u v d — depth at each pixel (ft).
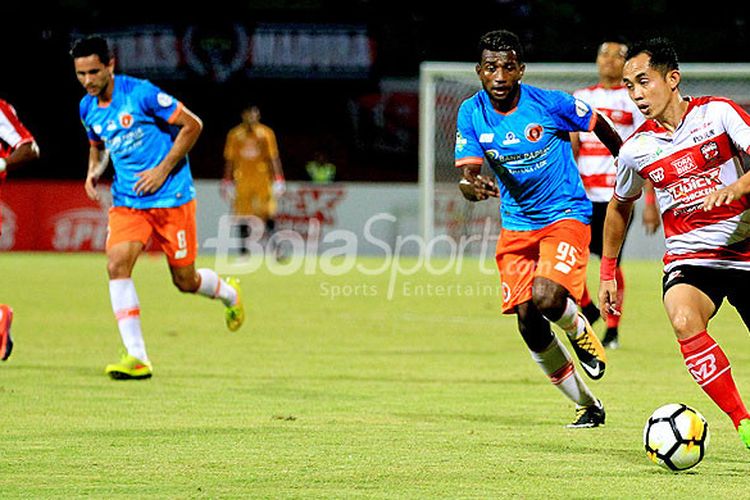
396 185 298.97
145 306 176.96
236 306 120.37
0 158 99.35
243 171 275.18
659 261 280.92
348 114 360.48
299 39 349.82
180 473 63.31
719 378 63.57
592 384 102.12
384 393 95.86
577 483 60.90
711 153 64.59
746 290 65.87
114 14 354.54
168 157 104.37
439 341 136.26
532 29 346.33
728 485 60.39
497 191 78.23
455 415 84.64
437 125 214.48
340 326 152.05
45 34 354.54
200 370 110.01
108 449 70.49
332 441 73.51
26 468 64.64
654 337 142.61
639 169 66.90
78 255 291.99
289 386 99.71
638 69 64.64
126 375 103.04
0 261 269.44
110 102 104.37
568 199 79.77
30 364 113.50
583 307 126.11
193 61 347.56
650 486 60.08
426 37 358.23
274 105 360.48
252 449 70.59
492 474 63.21
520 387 99.86
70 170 355.36
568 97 79.20
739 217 64.75
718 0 340.18
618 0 340.80
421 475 62.90
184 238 108.58
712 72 183.62
